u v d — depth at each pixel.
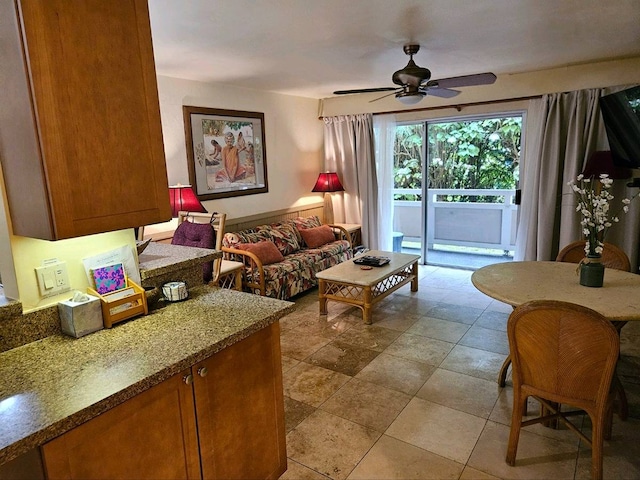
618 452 2.03
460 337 3.40
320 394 2.62
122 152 1.42
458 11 2.47
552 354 1.77
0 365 1.31
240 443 1.62
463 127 5.19
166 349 1.39
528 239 4.64
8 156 1.34
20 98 1.22
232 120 4.63
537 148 4.49
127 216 1.45
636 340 3.24
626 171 3.95
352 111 5.72
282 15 2.44
